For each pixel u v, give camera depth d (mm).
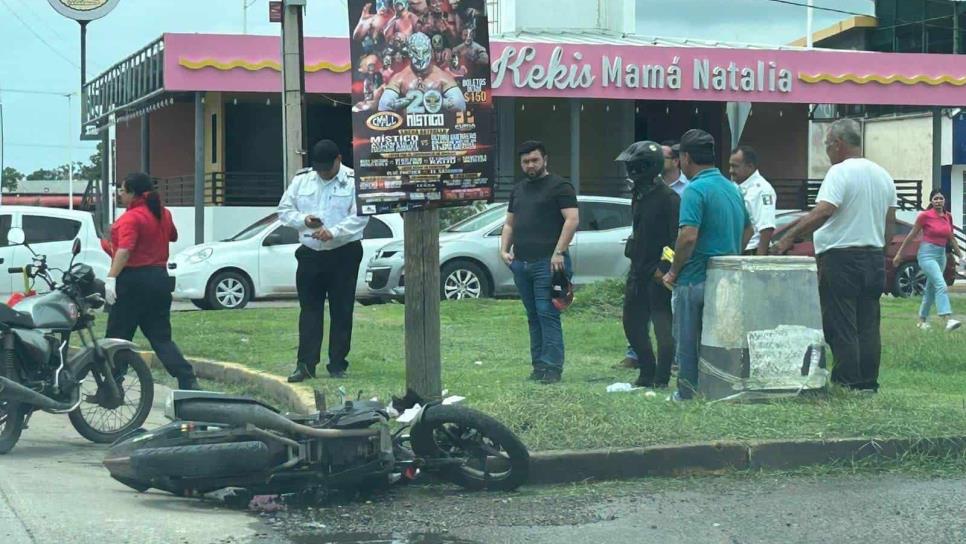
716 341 7906
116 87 28359
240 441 6184
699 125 30734
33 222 17656
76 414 8164
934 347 11031
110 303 9055
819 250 8320
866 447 6965
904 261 20531
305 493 6297
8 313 7609
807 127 30969
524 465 6418
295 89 14477
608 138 30016
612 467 6711
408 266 7816
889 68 26750
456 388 8617
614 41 29219
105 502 6211
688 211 7969
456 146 7602
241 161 27250
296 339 12641
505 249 9391
